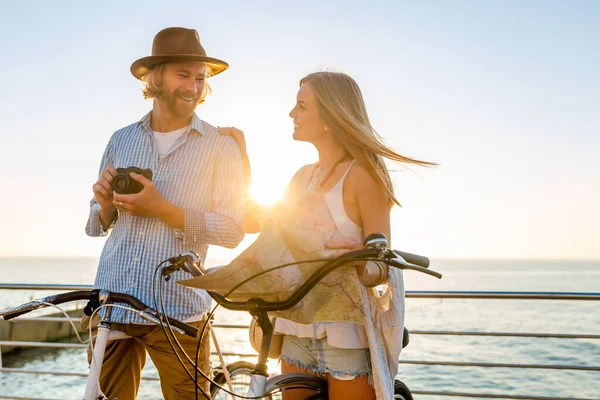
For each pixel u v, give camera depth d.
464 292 3.50
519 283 124.31
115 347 2.56
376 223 2.07
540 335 3.31
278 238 1.73
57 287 3.86
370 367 2.13
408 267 1.65
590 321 44.03
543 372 21.88
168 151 2.60
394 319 2.00
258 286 1.80
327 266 1.69
